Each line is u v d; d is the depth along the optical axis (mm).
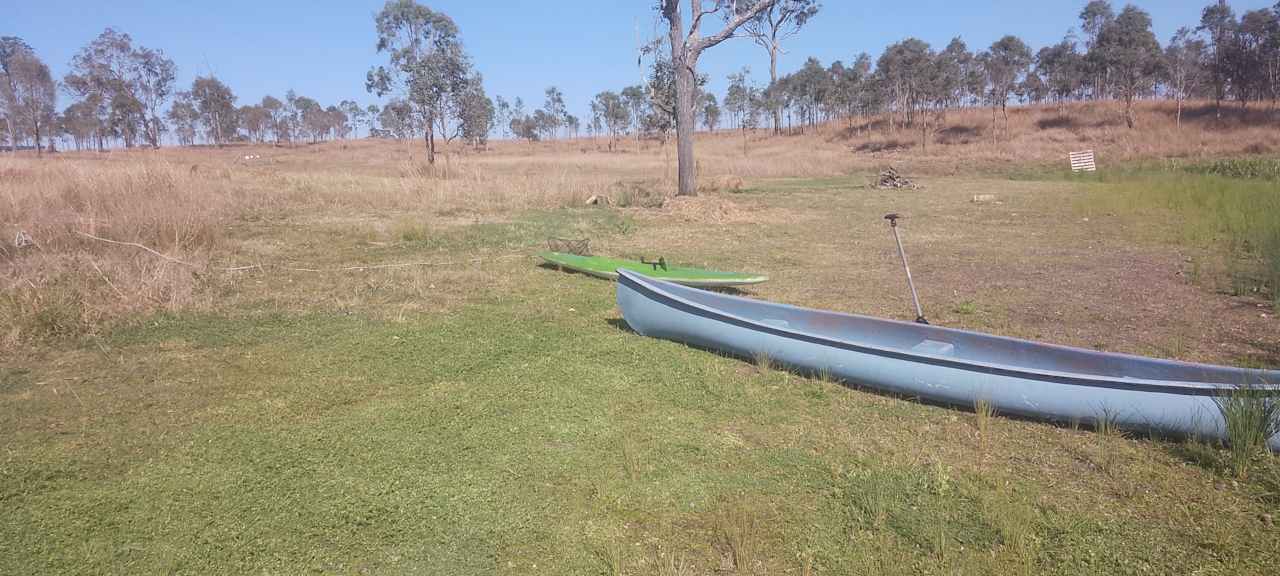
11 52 52188
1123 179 26078
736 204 17656
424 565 3420
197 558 3439
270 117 90375
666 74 23844
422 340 6824
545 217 15664
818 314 6781
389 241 12250
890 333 6422
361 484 4125
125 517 3770
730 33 18172
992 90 62094
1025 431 4844
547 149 75562
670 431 4871
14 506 3857
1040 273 10195
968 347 6023
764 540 3613
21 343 6484
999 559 3430
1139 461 4387
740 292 9117
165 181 14672
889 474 4270
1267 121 52188
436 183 19016
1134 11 56156
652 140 83250
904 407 5273
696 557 3492
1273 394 4367
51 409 5137
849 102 69625
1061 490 4082
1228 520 3768
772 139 71750
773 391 5578
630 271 7074
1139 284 9352
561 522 3783
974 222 15852
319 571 3357
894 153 54875
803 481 4207
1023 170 34156
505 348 6609
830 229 14812
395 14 37656
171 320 7324
